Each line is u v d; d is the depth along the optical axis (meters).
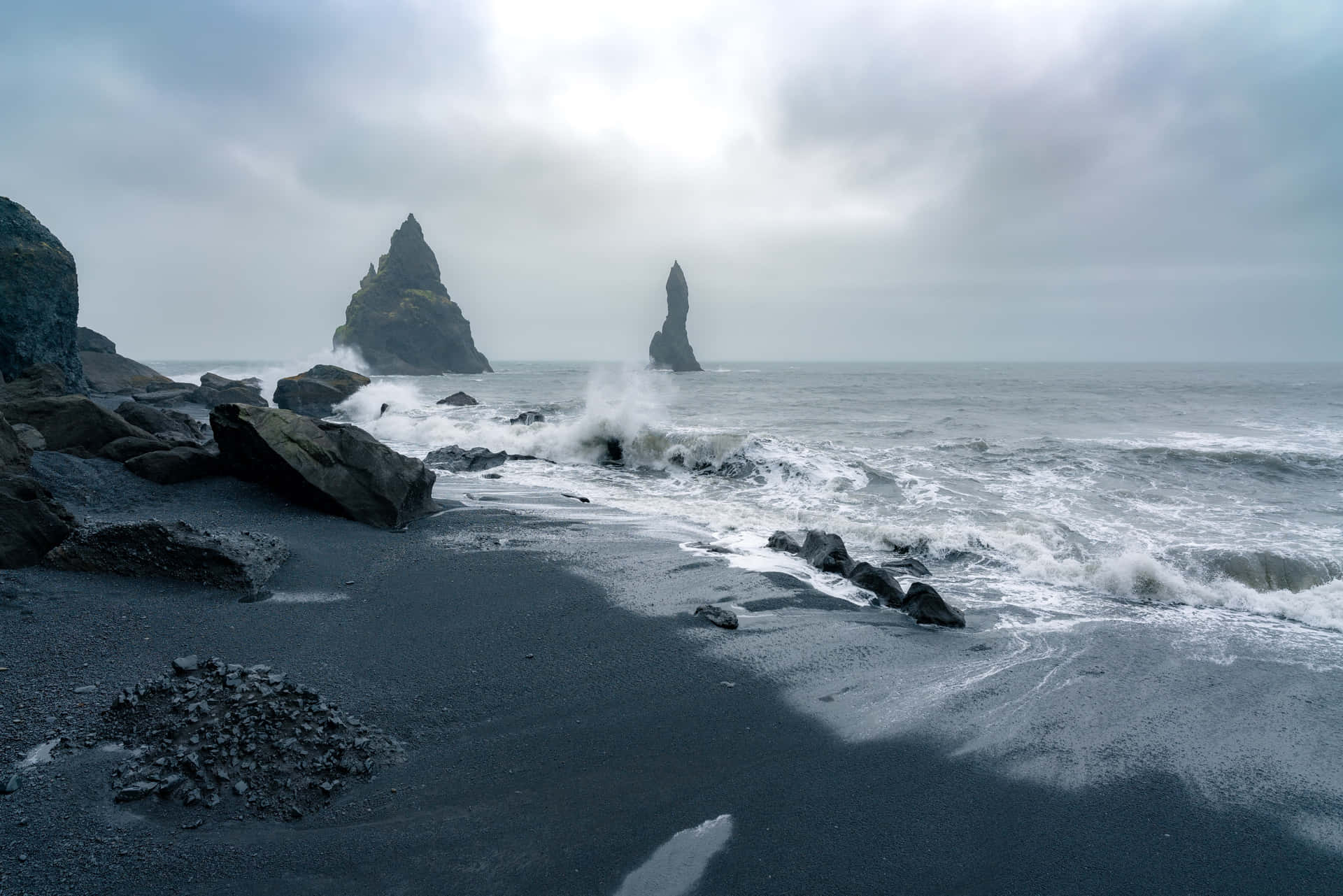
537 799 4.10
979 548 9.98
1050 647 6.70
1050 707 5.44
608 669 5.89
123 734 4.29
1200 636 7.04
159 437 13.25
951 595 8.34
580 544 9.76
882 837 3.87
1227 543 9.92
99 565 6.90
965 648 6.63
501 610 7.11
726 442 16.72
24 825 3.55
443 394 48.06
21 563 6.85
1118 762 4.69
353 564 8.30
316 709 4.69
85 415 12.70
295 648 5.82
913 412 31.47
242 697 4.61
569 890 3.40
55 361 24.34
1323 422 26.17
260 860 3.50
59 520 7.21
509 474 16.64
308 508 10.46
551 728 4.93
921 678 5.93
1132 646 6.75
